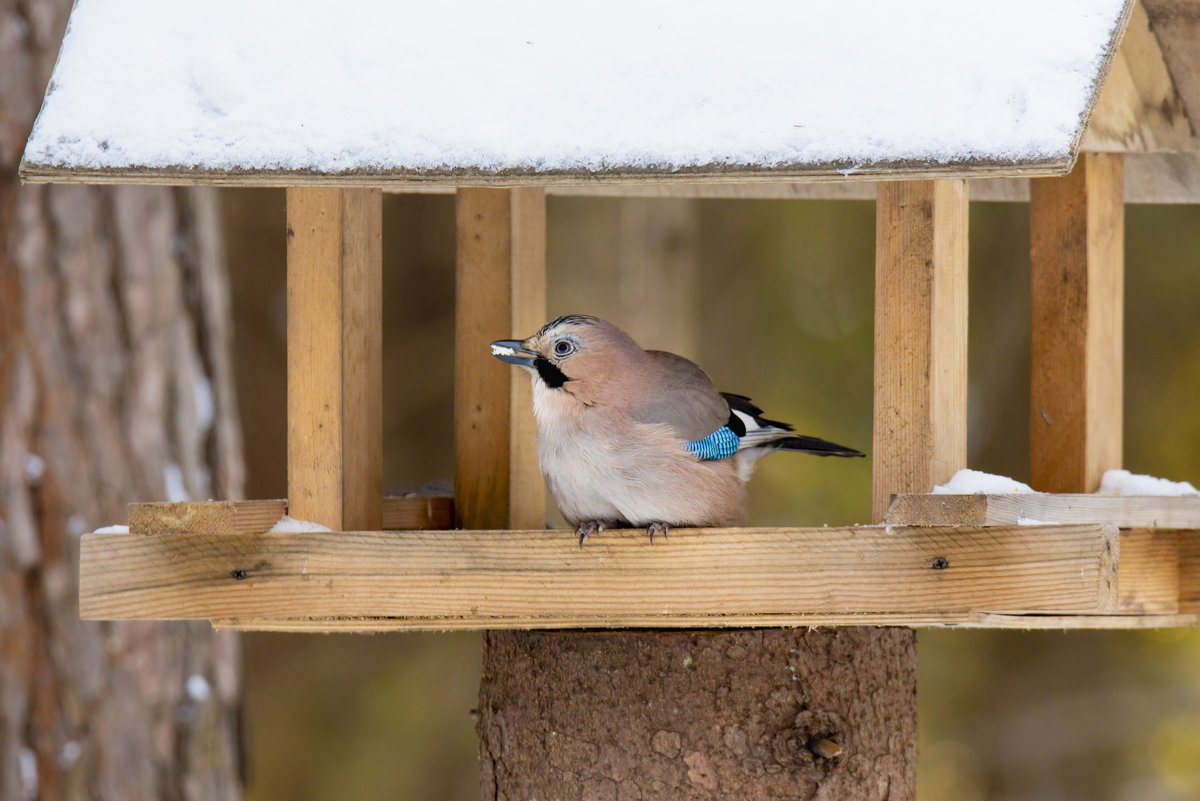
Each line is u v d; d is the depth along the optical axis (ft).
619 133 24.99
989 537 25.16
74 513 40.40
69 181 26.84
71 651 40.22
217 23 27.81
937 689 58.54
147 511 25.96
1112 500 27.68
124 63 27.63
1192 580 30.30
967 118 23.34
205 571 26.96
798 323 58.85
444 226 67.56
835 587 25.67
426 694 61.36
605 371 29.22
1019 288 59.11
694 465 29.07
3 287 40.55
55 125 27.07
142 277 41.55
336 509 28.58
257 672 62.08
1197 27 29.94
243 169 26.09
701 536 26.12
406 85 26.50
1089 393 30.68
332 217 28.71
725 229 60.13
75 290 40.81
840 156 23.63
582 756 28.91
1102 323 31.04
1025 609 24.77
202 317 42.98
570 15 26.84
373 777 60.34
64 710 40.14
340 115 26.32
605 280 56.39
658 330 56.49
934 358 26.17
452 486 36.68
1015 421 59.06
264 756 60.64
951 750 57.93
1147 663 57.88
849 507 55.31
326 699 61.72
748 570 26.00
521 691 29.58
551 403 29.60
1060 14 24.22
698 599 26.05
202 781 41.39
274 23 27.55
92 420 40.75
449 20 27.20
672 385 29.91
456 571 26.58
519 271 32.89
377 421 30.12
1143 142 30.86
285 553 26.89
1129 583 29.09
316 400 28.73
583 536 26.43
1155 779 56.39
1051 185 31.24
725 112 24.71
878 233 26.71
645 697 28.71
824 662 28.89
